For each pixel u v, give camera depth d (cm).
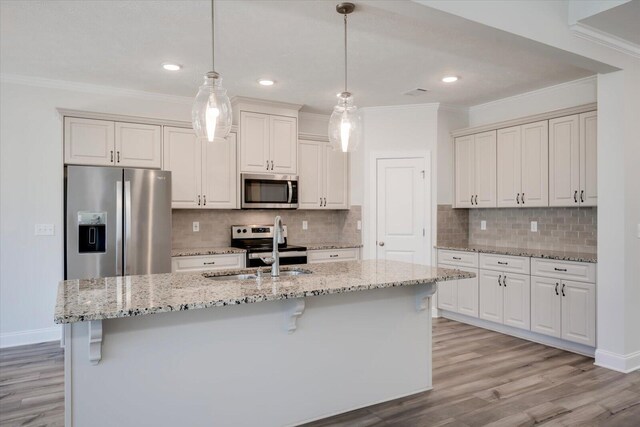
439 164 509
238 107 471
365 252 530
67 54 343
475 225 530
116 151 412
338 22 289
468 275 268
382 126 523
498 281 431
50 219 412
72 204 372
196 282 240
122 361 204
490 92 460
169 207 407
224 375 230
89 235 382
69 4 261
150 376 211
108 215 382
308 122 548
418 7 229
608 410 267
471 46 332
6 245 397
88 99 427
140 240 394
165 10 270
